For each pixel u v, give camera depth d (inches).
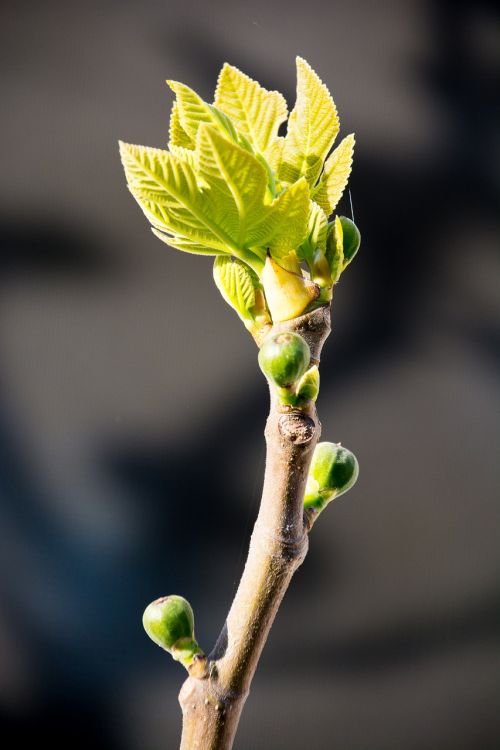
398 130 75.9
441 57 77.4
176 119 32.9
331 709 68.6
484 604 70.9
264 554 31.8
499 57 78.2
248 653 32.0
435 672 69.6
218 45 75.2
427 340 73.8
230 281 32.5
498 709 69.4
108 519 71.3
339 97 75.0
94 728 68.7
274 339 31.5
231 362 73.5
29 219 73.6
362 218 74.3
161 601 32.6
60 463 72.2
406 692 69.3
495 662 69.9
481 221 75.7
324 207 33.2
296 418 31.6
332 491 33.7
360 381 72.6
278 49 75.2
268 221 32.1
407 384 72.9
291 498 31.8
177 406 72.9
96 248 74.1
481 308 74.7
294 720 68.2
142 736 68.9
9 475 71.6
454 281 74.7
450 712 69.2
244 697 32.1
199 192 32.0
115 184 74.4
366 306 73.7
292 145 33.1
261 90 32.9
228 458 71.9
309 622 69.5
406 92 76.4
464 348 74.1
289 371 31.4
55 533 71.2
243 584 32.0
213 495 71.3
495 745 68.8
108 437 72.6
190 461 72.0
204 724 32.0
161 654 70.3
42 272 73.9
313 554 70.1
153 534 70.9
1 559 70.1
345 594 70.1
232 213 32.1
